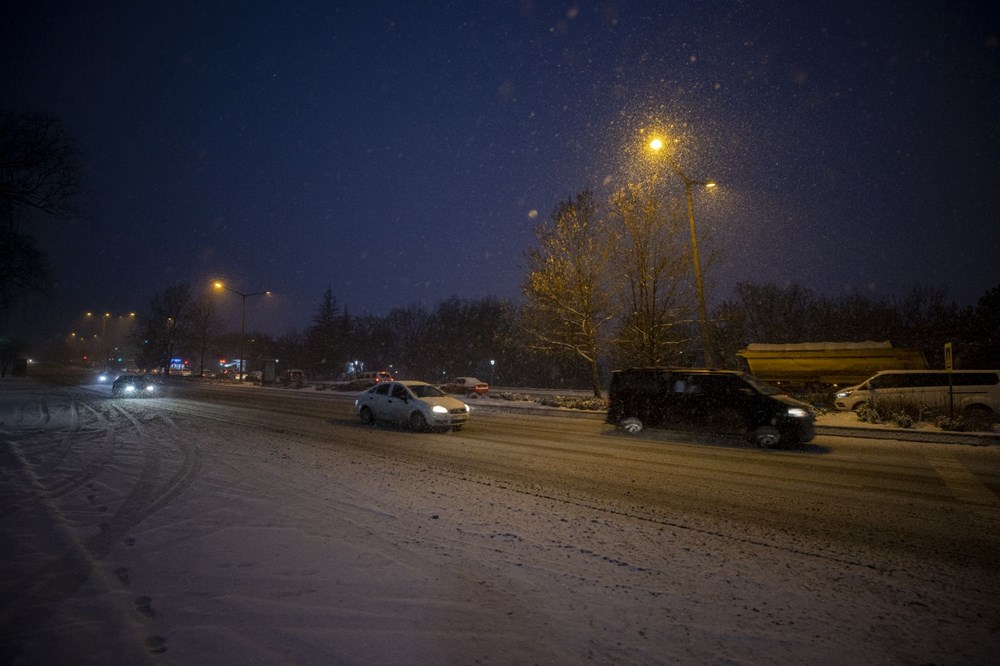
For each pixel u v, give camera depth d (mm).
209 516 6359
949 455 11812
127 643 3414
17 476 8648
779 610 4160
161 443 12523
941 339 33312
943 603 4352
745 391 13297
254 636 3529
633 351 24609
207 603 4012
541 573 4812
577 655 3389
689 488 8508
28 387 41250
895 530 6355
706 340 20188
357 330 81938
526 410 24453
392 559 5027
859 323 45719
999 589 4656
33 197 21062
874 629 3877
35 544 5293
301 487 8031
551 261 26578
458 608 4023
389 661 3252
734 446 13062
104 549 5156
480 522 6422
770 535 6121
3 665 3133
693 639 3648
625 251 23922
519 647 3465
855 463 10773
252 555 5035
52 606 3941
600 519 6707
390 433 15273
